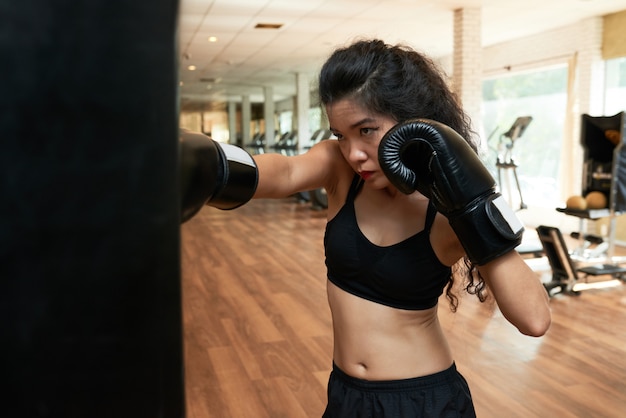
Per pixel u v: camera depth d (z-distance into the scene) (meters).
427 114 0.96
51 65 0.16
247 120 23.06
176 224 0.19
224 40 10.24
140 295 0.18
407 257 1.03
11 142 0.16
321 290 5.27
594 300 5.01
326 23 8.70
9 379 0.17
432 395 1.07
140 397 0.19
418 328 1.08
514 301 0.81
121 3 0.17
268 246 7.44
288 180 1.07
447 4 7.52
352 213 1.10
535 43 9.64
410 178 0.78
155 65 0.18
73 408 0.18
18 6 0.16
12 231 0.16
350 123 0.93
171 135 0.18
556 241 5.15
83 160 0.17
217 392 3.22
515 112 10.45
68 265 0.17
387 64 0.91
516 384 3.32
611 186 5.66
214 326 4.29
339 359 1.14
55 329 0.17
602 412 2.99
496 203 0.78
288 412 3.01
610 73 8.37
